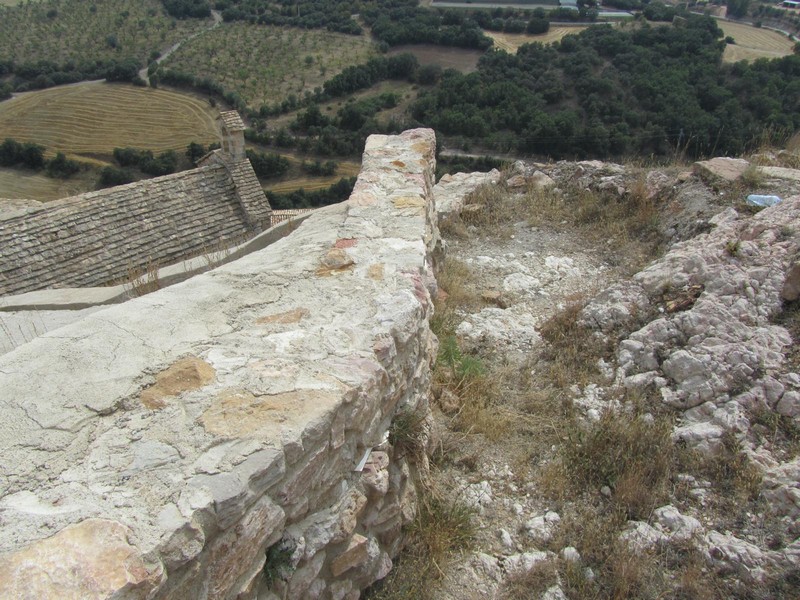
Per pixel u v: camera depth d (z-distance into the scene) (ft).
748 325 14.92
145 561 5.60
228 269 11.93
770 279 15.67
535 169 27.99
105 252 29.58
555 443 13.51
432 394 13.98
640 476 12.14
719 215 19.39
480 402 14.29
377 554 9.62
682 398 13.88
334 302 10.37
